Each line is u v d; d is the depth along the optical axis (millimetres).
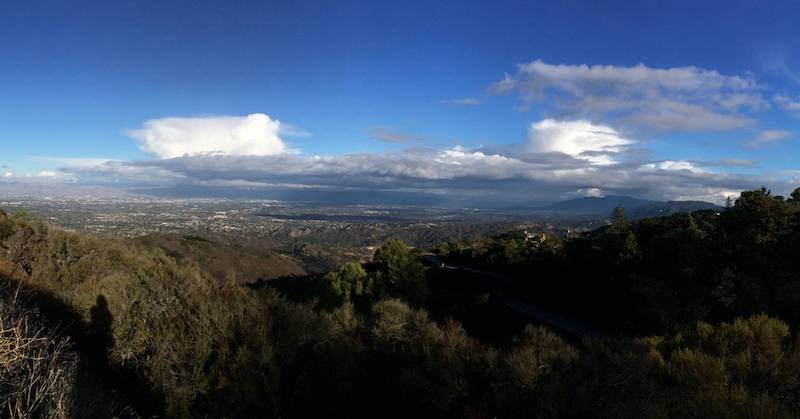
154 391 6867
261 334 8039
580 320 23219
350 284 27516
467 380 7551
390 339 9695
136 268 11414
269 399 7285
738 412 5773
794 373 6840
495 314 23781
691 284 19906
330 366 8555
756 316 9430
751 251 20125
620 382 6566
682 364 7660
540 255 34062
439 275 35344
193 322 7785
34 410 3973
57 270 11602
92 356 7629
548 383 6801
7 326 4449
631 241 24031
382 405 7895
